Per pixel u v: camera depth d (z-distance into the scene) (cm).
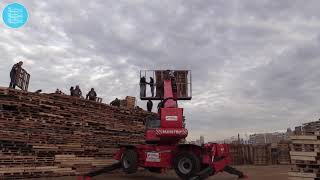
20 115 1405
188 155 1312
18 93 1405
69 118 1586
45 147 1471
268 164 2842
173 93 1462
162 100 1455
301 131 1005
